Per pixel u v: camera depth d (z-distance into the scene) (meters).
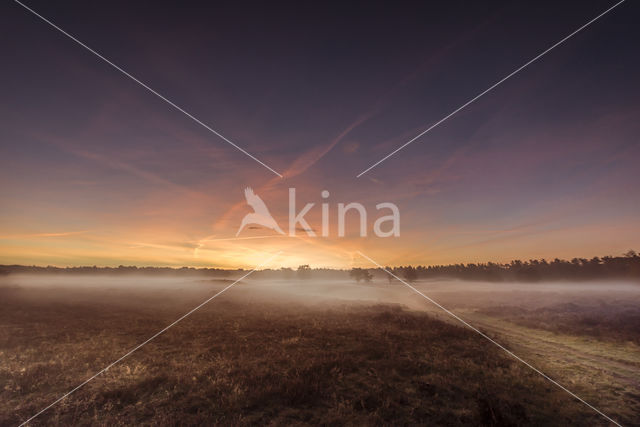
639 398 8.12
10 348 13.34
